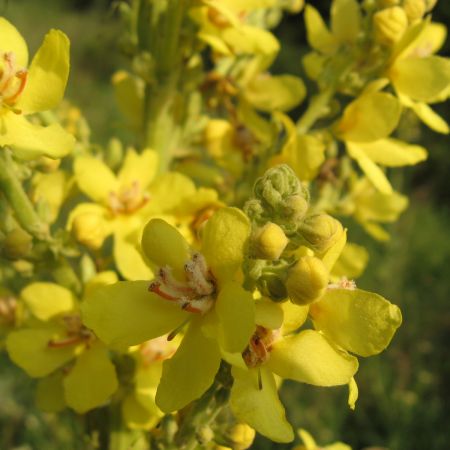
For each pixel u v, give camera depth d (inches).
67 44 3.4
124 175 4.6
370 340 3.0
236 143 5.4
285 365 3.0
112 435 4.7
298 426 9.5
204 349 3.0
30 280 5.7
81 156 4.8
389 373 10.5
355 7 5.0
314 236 3.0
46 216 4.2
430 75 4.5
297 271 2.9
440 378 11.3
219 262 2.9
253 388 3.0
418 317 11.8
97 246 4.3
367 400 10.2
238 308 2.8
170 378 3.0
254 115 5.4
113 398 4.5
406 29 4.5
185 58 5.1
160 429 4.3
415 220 13.8
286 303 3.1
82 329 4.2
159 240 3.1
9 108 3.5
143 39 5.0
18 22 21.3
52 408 4.5
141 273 4.3
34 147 3.4
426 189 16.3
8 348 4.1
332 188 5.5
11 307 4.9
